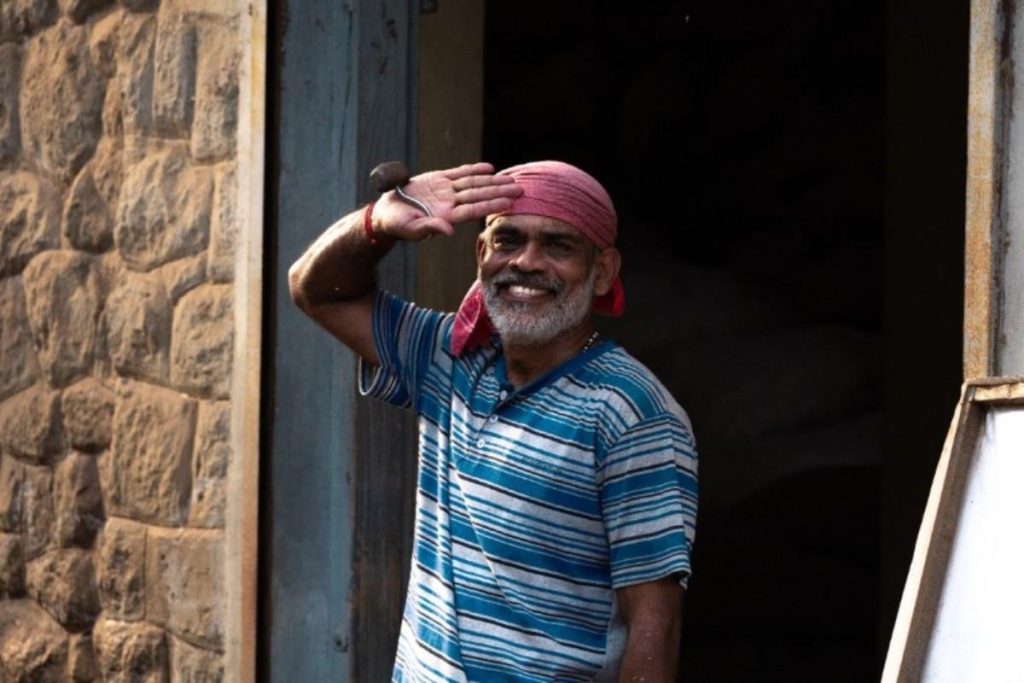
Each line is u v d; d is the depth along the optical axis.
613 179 18.08
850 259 16.05
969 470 4.72
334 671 8.88
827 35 16.78
